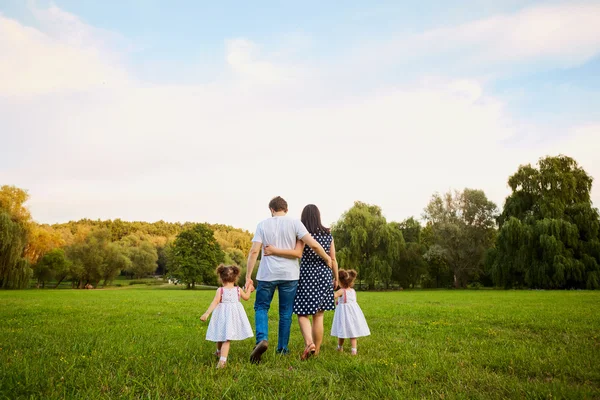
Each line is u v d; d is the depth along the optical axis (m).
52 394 3.41
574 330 7.74
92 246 71.94
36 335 6.90
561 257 36.72
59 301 18.05
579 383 4.06
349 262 48.25
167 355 5.19
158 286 81.94
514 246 40.41
